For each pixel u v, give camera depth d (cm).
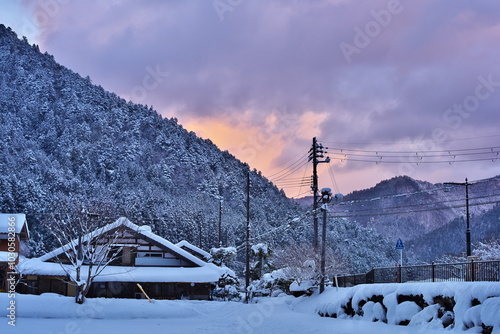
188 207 10962
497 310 1311
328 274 3434
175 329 2241
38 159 13875
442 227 19388
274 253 5416
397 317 1847
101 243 3947
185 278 4519
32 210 7381
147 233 4762
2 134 15925
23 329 2052
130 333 2028
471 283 1545
